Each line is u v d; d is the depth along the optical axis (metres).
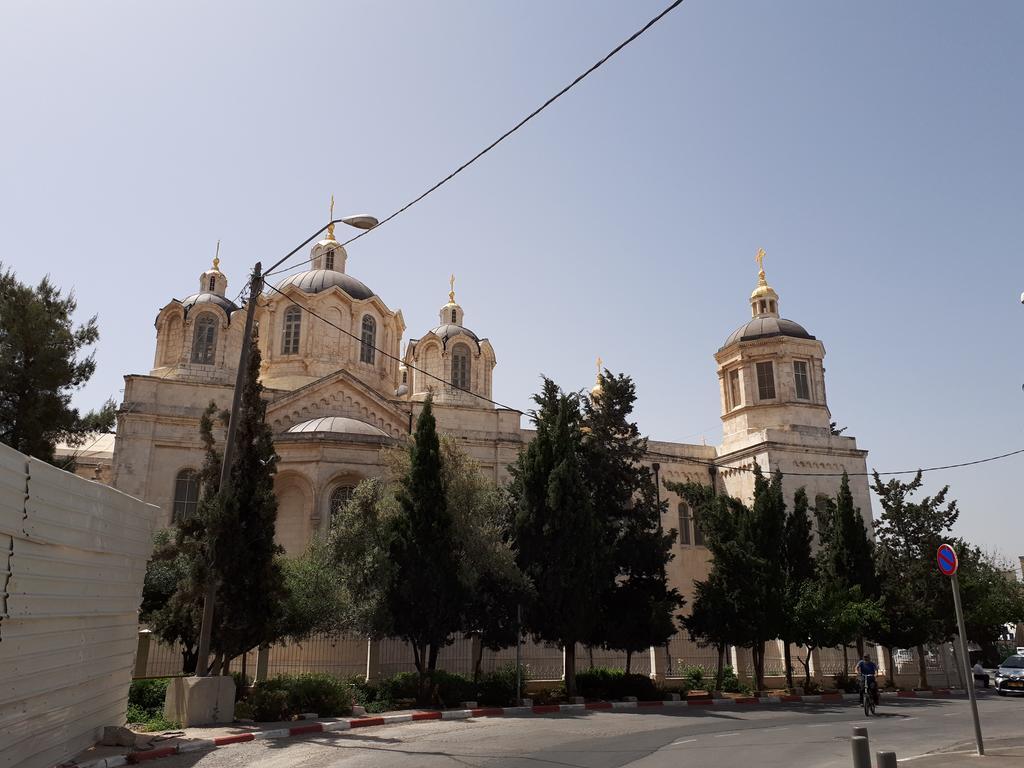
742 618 28.20
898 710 24.05
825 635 28.98
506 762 13.09
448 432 39.31
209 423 21.38
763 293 48.94
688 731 17.83
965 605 35.66
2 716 9.84
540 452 26.69
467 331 50.19
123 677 15.51
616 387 30.94
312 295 42.88
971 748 15.00
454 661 31.09
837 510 34.88
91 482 13.05
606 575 26.81
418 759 13.45
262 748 14.96
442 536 23.83
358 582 24.06
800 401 44.66
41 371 23.73
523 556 25.98
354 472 33.16
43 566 11.06
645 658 34.91
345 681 24.02
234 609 19.11
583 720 20.41
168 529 28.31
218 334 42.00
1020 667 32.00
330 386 38.59
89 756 12.90
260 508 19.88
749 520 29.75
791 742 15.83
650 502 29.91
